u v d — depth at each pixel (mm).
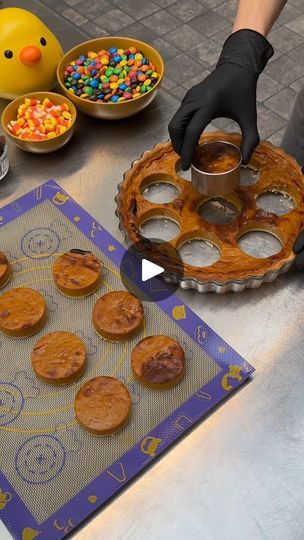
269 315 886
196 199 982
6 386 815
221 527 705
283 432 776
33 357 818
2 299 874
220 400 795
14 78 1116
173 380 792
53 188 1055
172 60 2363
